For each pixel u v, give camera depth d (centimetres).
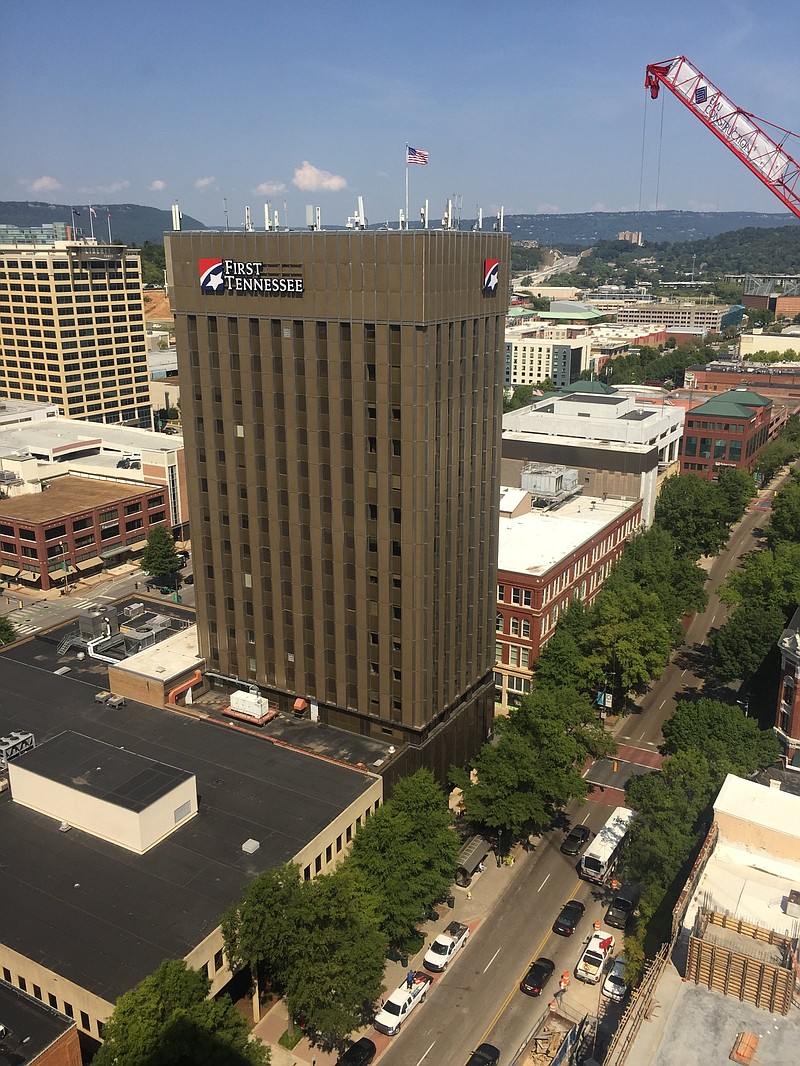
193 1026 5778
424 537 8825
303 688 10100
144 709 10231
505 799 9206
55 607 16838
